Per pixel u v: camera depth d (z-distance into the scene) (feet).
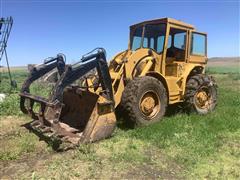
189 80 26.25
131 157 16.98
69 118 22.09
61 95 17.93
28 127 22.63
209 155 17.54
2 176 14.82
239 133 21.57
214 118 24.59
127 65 22.25
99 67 19.30
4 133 21.39
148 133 20.49
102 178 14.64
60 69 21.63
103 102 19.27
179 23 25.21
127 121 21.88
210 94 27.40
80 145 18.17
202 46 28.43
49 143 18.74
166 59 25.14
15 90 39.52
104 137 19.62
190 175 15.15
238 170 15.70
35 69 21.76
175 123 22.72
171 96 24.62
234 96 35.47
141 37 25.88
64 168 15.58
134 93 21.06
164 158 17.07
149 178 14.76
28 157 17.11
